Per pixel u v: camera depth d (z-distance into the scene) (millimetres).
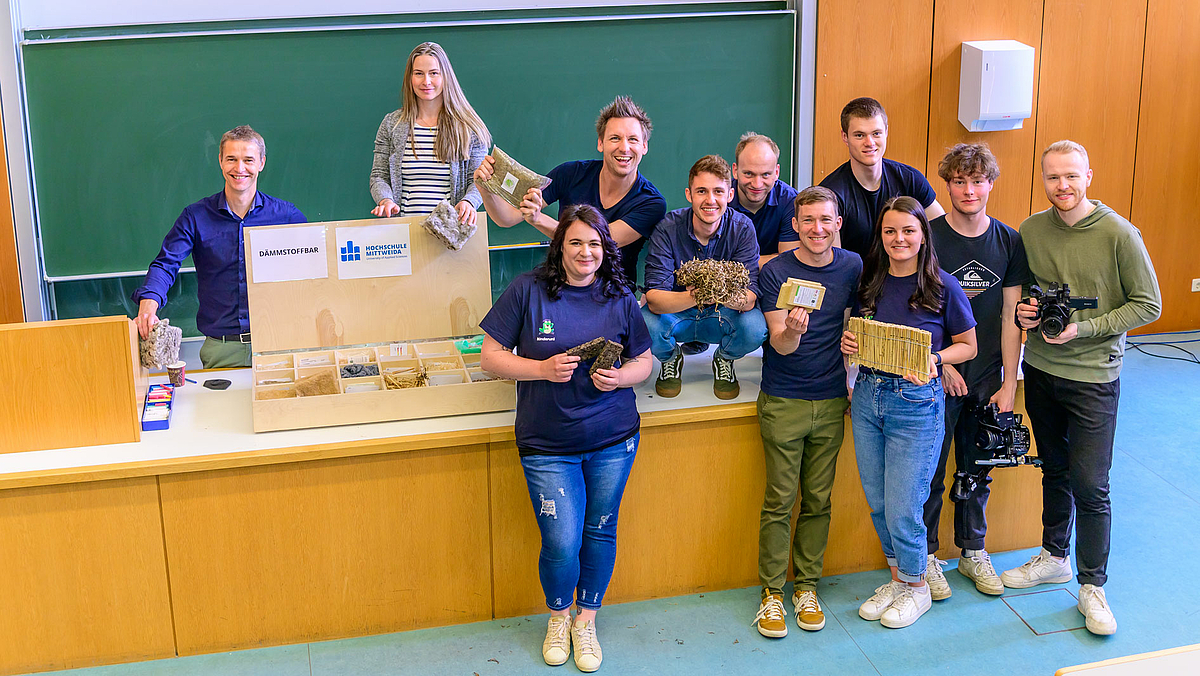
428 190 3785
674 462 3035
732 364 3119
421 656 2840
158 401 3010
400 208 3818
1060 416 3041
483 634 2951
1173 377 5148
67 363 2697
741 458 3092
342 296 3082
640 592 3135
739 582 3211
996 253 2967
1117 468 4082
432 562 2922
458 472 2863
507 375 2645
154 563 2729
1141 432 4441
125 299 4824
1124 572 3287
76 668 2756
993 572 3193
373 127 4836
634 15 4930
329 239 3049
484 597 3002
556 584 2768
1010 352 3012
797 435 2928
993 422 3016
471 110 3820
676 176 5180
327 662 2801
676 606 3109
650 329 3004
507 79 4895
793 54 5133
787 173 5305
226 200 3564
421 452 2816
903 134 5344
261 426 2842
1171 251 5832
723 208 2953
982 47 5152
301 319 3066
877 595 3068
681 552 3131
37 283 4664
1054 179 2861
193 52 4582
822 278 2883
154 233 4758
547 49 4898
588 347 2602
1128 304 2848
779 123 5223
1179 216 5785
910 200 2748
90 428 2756
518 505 2939
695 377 3326
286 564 2814
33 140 4535
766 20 5066
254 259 3008
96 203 4664
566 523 2688
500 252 5117
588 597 2850
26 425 2711
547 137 5012
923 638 2943
